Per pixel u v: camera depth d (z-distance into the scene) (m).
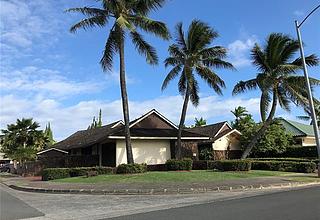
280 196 14.95
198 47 33.25
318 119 44.31
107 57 28.94
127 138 28.00
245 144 43.59
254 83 35.88
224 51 33.38
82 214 12.81
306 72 25.34
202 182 21.42
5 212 13.82
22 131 52.81
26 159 51.22
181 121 33.38
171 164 31.02
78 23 28.31
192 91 34.41
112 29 28.80
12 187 26.45
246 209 11.76
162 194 18.08
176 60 33.75
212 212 11.48
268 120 35.91
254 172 28.12
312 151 40.16
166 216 11.16
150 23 28.12
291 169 30.95
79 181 24.44
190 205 13.46
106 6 28.34
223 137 44.34
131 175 25.20
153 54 29.45
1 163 74.38
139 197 17.17
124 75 28.56
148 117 37.38
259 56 35.81
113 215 12.24
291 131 47.50
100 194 18.88
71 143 44.03
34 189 22.36
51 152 46.22
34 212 13.63
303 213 10.60
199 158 43.22
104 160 36.06
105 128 42.31
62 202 16.27
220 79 33.72
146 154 34.75
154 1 28.55
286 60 35.56
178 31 33.59
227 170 29.52
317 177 25.00
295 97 34.59
